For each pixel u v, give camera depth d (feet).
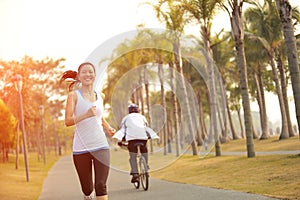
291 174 29.94
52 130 215.51
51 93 164.96
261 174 32.99
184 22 45.29
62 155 195.42
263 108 110.22
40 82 156.25
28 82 113.19
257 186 27.68
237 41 50.39
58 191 38.63
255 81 115.34
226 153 71.20
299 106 39.86
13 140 113.70
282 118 92.53
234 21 50.49
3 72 102.68
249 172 35.42
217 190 28.30
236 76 132.16
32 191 40.73
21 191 40.42
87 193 13.88
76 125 13.32
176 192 29.25
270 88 130.72
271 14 90.17
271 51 95.04
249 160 43.78
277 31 90.79
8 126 104.01
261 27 92.53
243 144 101.45
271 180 29.32
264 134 108.68
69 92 13.55
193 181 35.73
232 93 143.74
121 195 29.89
